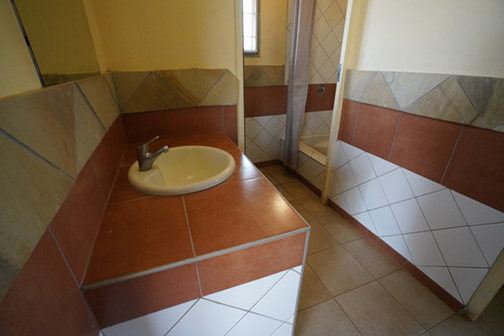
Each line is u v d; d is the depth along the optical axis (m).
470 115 0.98
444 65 1.06
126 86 1.08
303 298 1.27
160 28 1.06
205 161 1.09
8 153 0.29
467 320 1.15
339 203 1.91
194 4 1.07
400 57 1.24
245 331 0.73
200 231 0.59
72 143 0.49
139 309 0.52
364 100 1.49
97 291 0.46
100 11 0.96
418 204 1.28
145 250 0.53
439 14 1.04
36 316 0.30
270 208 0.68
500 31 0.86
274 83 2.44
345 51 1.52
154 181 0.84
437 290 1.26
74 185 0.48
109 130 0.84
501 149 0.92
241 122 1.38
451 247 1.16
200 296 0.58
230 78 1.25
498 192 0.95
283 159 2.71
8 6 0.36
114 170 0.85
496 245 0.99
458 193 1.09
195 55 1.16
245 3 2.11
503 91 0.87
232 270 0.58
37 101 0.38
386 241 1.53
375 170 1.51
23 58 0.38
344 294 1.29
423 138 1.19
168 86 1.15
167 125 1.22
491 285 1.03
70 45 0.63
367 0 1.35
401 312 1.20
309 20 1.99
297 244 0.63
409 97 1.21
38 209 0.33
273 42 2.28
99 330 0.50
